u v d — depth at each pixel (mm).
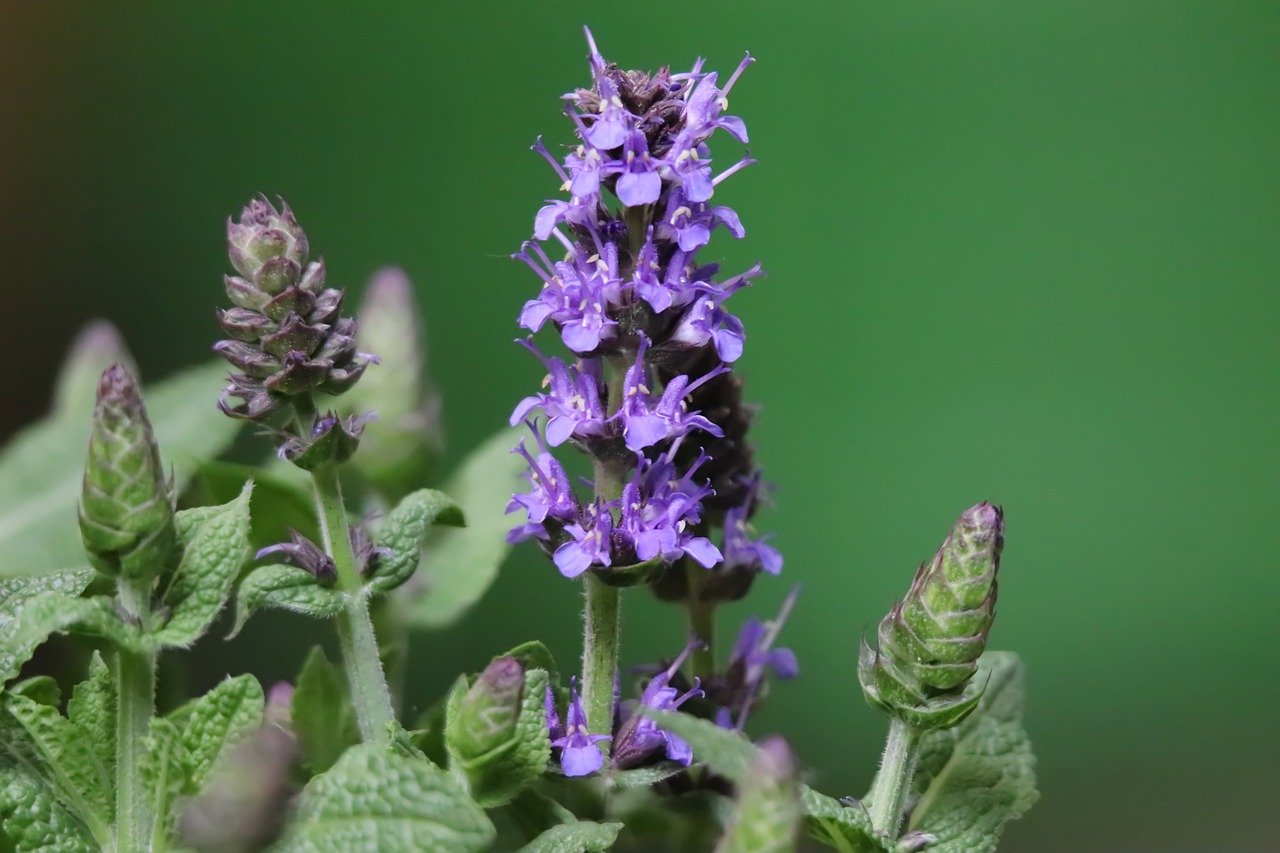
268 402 549
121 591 532
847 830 543
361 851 515
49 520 623
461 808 516
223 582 536
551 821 551
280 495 618
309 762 566
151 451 525
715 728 514
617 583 542
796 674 579
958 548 540
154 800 532
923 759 574
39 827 534
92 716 544
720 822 569
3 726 541
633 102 542
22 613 525
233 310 548
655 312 541
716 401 565
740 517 575
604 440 543
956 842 564
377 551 562
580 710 544
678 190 541
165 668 599
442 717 579
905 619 543
